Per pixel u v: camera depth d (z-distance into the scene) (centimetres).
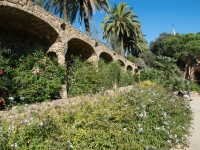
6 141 220
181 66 2945
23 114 345
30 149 229
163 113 468
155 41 3644
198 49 2425
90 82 852
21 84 577
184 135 469
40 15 635
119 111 368
